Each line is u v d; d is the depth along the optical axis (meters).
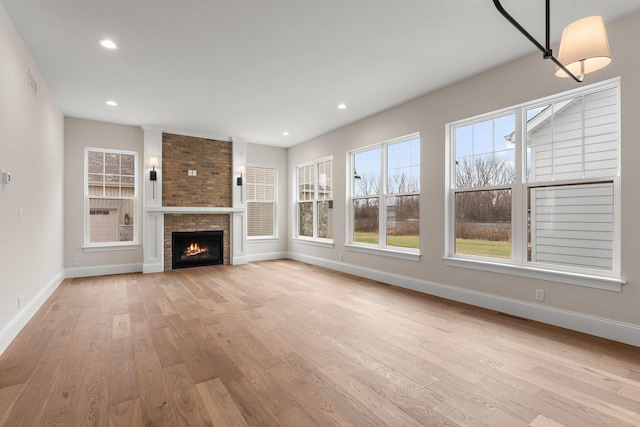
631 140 2.66
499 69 3.54
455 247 4.12
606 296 2.79
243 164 6.88
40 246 3.76
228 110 5.00
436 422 1.70
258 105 4.79
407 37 2.98
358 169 5.75
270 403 1.87
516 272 3.40
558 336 2.85
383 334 2.92
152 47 3.12
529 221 3.40
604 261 2.88
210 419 1.72
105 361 2.39
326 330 3.03
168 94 4.32
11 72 2.71
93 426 1.66
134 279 5.25
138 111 5.03
